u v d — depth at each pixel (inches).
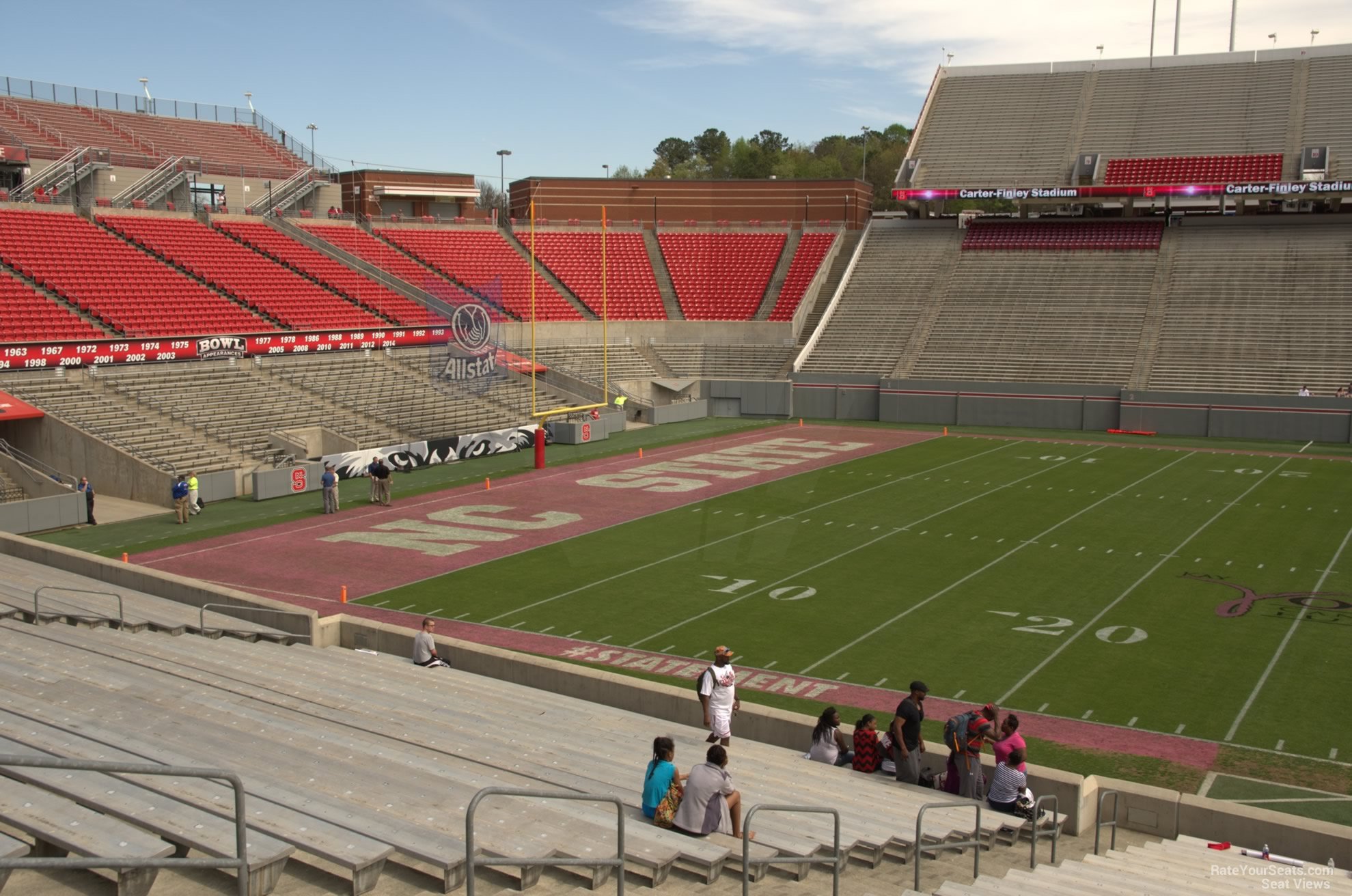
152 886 267.0
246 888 238.5
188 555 1011.9
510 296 2159.2
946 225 2345.0
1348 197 1985.7
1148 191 2097.7
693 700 574.9
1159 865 407.2
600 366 2068.2
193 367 1491.1
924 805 384.8
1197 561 966.4
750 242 2454.5
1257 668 701.3
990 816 454.9
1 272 1533.0
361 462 1387.8
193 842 277.6
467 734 487.5
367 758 398.6
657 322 2213.3
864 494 1264.8
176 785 329.4
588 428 1695.4
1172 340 1911.9
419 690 577.9
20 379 1314.0
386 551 1019.9
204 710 455.2
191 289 1701.5
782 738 557.9
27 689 465.4
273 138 2475.4
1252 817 453.7
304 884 290.2
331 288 1889.8
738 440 1720.0
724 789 383.2
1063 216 2332.7
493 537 1067.3
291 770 372.8
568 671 616.1
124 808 297.1
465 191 2512.3
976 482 1347.2
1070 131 2373.3
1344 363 1774.1
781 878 374.9
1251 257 2026.3
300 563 981.2
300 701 517.7
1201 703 644.7
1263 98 2288.4
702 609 831.7
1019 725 613.3
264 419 1438.2
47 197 1822.1
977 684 677.3
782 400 2042.3
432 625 663.8
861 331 2133.4
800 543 1035.9
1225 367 1827.0
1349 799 519.2
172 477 1208.2
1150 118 2340.1
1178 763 562.3
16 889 254.2
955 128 2464.3
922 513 1165.7
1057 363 1925.4
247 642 687.1
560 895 312.3
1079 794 474.3
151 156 2138.3
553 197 2534.5
